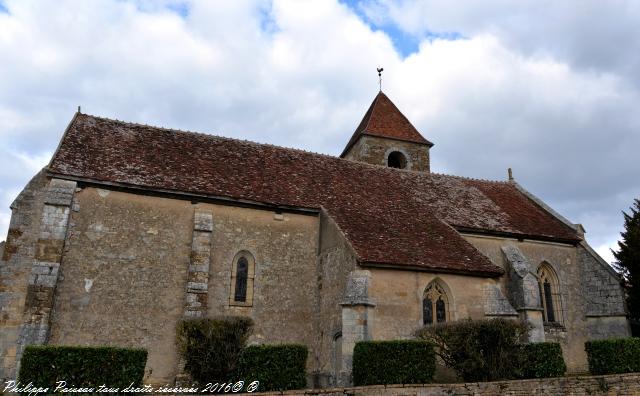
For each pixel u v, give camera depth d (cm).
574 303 2219
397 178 2412
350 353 1456
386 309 1549
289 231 1881
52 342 1467
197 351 1245
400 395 1190
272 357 1245
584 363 2130
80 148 1756
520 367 1374
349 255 1614
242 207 1836
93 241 1603
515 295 1930
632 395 1348
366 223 1830
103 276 1587
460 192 2450
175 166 1861
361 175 2320
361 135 2812
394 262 1576
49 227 1512
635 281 2452
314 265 1878
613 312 2136
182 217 1741
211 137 2169
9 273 1508
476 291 1694
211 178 1864
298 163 2230
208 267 1659
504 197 2553
